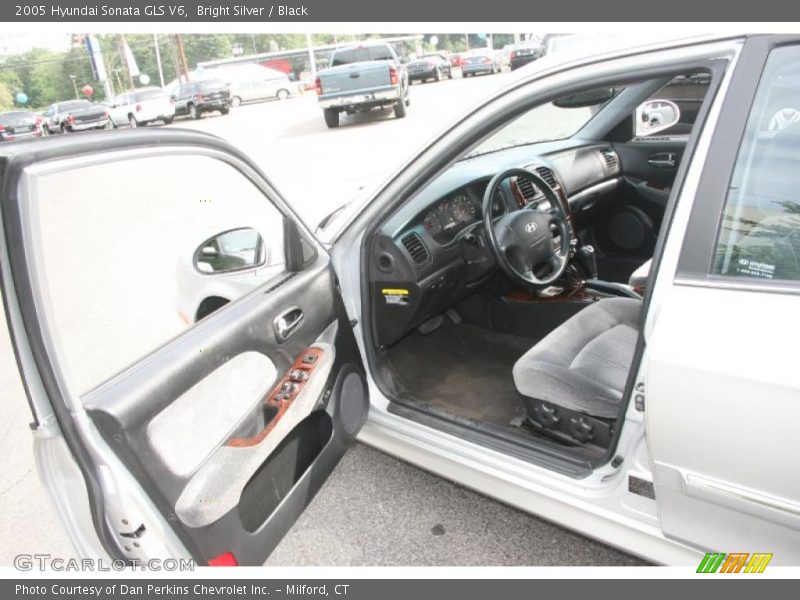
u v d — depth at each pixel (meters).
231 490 1.33
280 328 1.60
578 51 1.51
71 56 34.56
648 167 3.19
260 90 24.44
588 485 1.53
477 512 2.04
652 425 1.22
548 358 1.86
